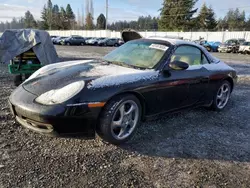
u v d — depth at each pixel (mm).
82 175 2158
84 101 2383
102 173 2207
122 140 2771
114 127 2674
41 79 2863
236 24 58094
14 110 2592
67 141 2785
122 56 3514
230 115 4086
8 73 7504
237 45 23297
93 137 2711
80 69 3020
